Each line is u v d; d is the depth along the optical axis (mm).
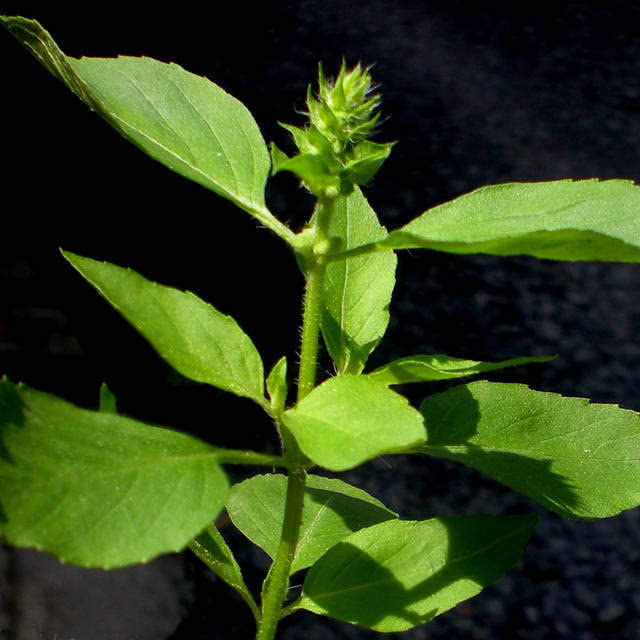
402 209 823
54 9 787
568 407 285
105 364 630
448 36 1050
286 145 823
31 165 704
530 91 985
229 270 690
